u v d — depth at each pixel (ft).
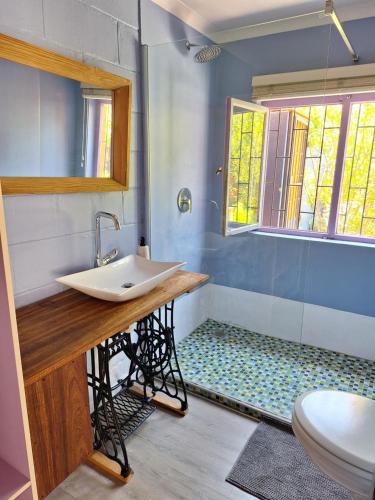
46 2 4.40
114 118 5.59
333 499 4.69
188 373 7.49
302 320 8.48
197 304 9.03
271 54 7.66
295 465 5.23
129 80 5.61
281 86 7.72
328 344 8.46
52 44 4.55
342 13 7.05
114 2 5.51
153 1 6.36
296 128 8.13
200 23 7.58
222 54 7.69
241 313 9.09
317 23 7.09
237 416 6.29
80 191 5.19
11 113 4.16
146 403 6.29
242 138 8.26
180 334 8.64
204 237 8.85
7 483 3.29
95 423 5.15
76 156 5.08
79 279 5.03
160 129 6.99
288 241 8.30
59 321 4.23
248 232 8.66
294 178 8.38
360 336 8.09
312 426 3.89
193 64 7.36
